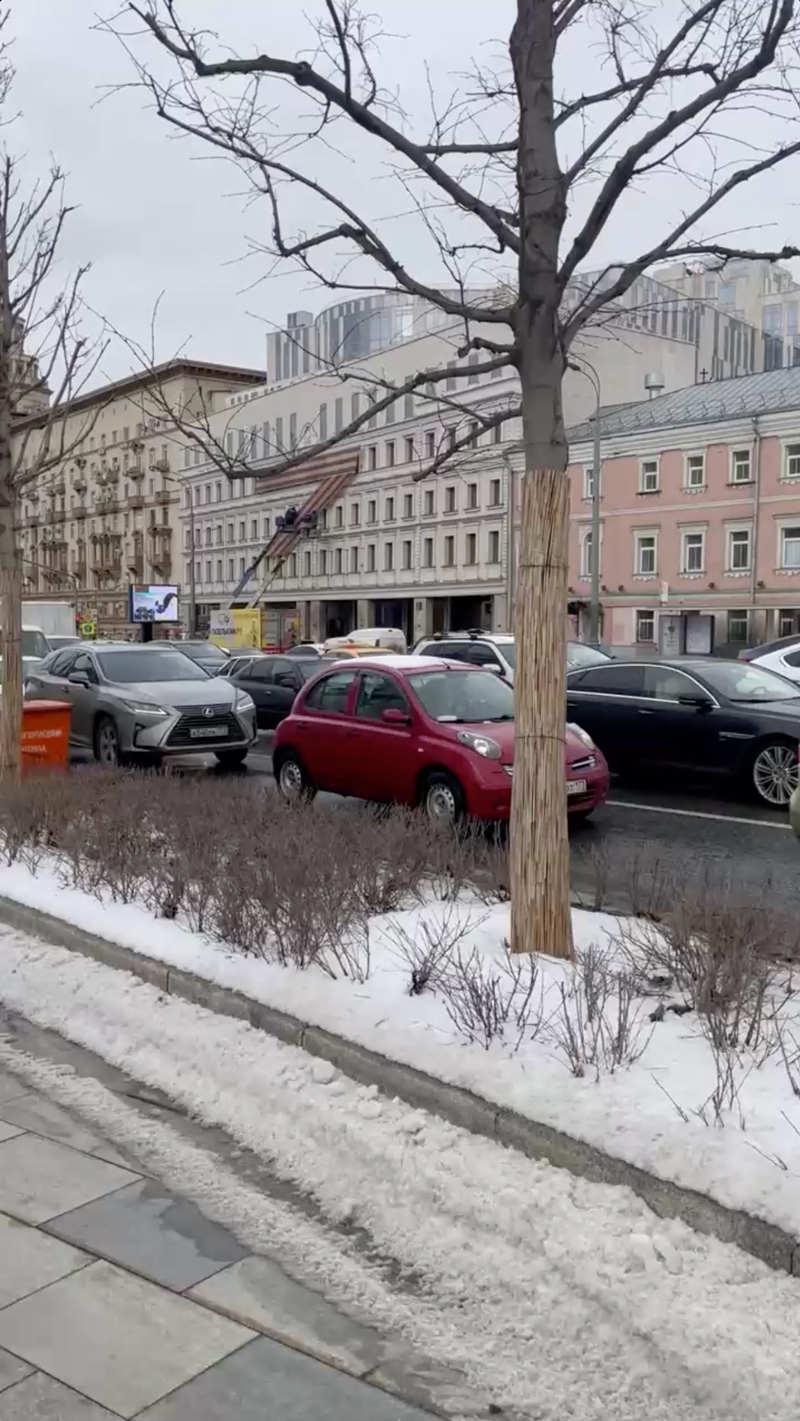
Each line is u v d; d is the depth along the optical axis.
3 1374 2.82
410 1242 3.38
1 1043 5.04
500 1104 3.81
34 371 10.21
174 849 6.51
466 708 10.57
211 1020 4.91
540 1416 2.68
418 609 62.72
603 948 5.24
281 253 5.40
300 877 5.52
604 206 4.80
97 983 5.48
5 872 7.30
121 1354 2.90
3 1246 3.40
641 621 49.91
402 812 7.35
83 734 15.89
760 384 47.75
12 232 9.66
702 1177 3.27
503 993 4.56
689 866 8.73
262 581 74.81
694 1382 2.71
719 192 5.05
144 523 85.19
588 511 51.62
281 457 6.46
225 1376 2.81
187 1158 3.96
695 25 4.84
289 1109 4.14
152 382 6.71
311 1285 3.21
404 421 52.75
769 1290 2.95
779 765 11.50
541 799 5.10
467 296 6.25
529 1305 3.04
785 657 18.88
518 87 4.88
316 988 4.82
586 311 5.09
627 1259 3.11
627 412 51.22
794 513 43.91
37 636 26.80
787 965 4.79
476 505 57.81
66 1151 4.03
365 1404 2.72
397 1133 3.86
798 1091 3.70
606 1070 3.91
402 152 5.15
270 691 20.38
